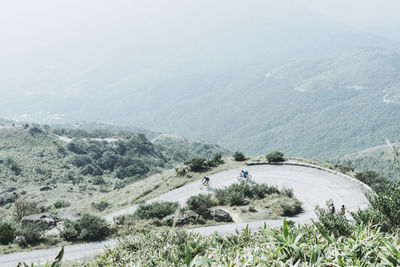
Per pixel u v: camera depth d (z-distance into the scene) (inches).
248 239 340.8
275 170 1600.6
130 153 5536.4
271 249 158.7
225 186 1326.3
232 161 1845.5
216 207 1111.0
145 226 872.9
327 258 145.6
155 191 1501.0
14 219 1370.6
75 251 740.7
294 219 935.7
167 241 407.5
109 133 7209.6
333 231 336.8
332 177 1423.5
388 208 339.9
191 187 1476.4
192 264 139.6
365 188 1189.1
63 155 4301.2
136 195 1549.0
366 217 346.3
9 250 760.3
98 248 746.2
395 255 132.8
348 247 155.1
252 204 1129.4
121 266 333.4
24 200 1424.7
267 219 939.3
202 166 1743.4
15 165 3388.3
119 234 812.0
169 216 928.9
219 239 398.6
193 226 882.1
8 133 4399.6
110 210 1353.3
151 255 338.0
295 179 1441.9
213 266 159.0
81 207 1638.8
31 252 749.3
